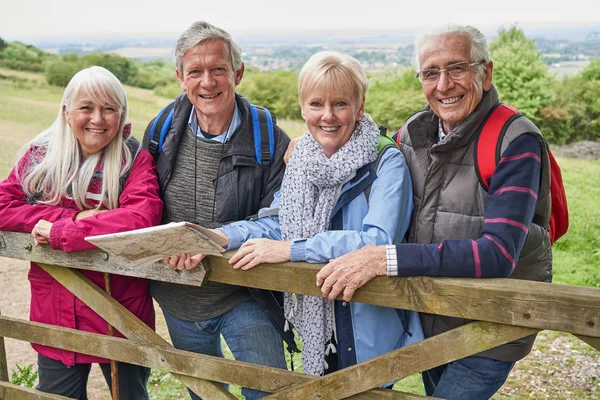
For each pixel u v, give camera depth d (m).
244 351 2.68
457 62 2.25
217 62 2.59
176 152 2.75
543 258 2.30
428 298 2.04
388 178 2.32
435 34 2.30
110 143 2.67
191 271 2.35
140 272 2.47
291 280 2.21
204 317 2.73
